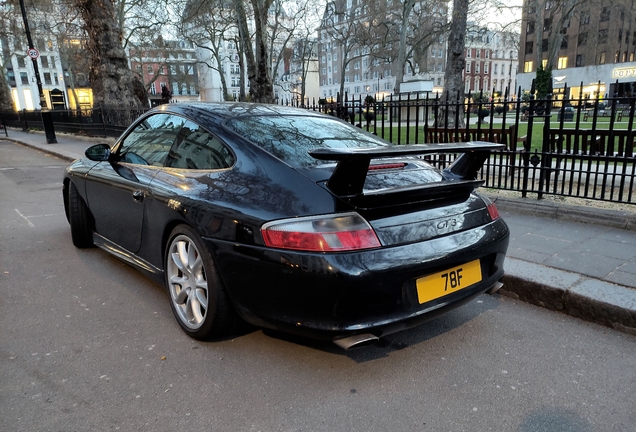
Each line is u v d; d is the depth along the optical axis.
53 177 9.48
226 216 2.35
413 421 2.02
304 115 3.26
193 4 28.86
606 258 3.68
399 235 2.15
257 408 2.11
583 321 3.00
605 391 2.23
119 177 3.43
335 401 2.16
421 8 47.06
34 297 3.39
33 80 74.50
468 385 2.30
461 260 2.31
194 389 2.26
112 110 17.31
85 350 2.63
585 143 5.31
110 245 3.83
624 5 38.12
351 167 2.07
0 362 2.50
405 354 2.60
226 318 2.56
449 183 2.36
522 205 5.35
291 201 2.20
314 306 2.10
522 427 1.98
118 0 33.25
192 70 77.69
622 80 47.53
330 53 91.06
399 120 6.53
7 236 5.04
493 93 6.21
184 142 3.00
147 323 2.97
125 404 2.13
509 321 3.02
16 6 31.42
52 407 2.11
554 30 33.03
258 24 16.97
